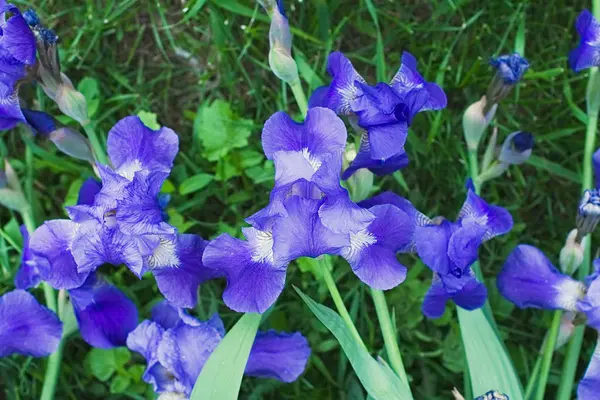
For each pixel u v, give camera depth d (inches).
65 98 23.8
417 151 29.7
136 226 21.6
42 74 23.4
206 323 23.9
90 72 30.3
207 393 21.8
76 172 29.6
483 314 24.4
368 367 22.5
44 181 30.1
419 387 28.5
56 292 26.8
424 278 29.3
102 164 23.6
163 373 24.2
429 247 22.4
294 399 28.3
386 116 21.7
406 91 22.6
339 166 21.1
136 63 30.7
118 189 21.9
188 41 30.6
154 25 30.2
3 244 28.3
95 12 30.1
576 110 28.1
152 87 30.6
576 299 24.2
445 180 29.9
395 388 22.6
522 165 30.4
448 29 30.0
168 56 30.7
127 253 22.0
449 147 29.7
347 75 22.9
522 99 30.3
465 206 23.5
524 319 29.2
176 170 29.8
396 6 30.7
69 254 22.9
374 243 21.8
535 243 30.0
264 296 21.5
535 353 28.8
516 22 30.1
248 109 30.6
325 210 20.6
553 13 30.3
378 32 28.1
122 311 25.3
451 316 28.7
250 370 24.4
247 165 29.2
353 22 30.6
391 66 30.5
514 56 24.2
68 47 30.1
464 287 23.0
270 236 21.8
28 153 28.1
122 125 23.1
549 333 24.9
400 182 28.6
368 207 22.7
